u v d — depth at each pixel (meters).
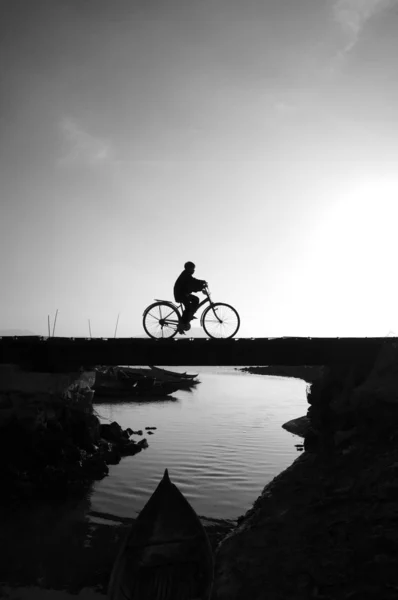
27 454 16.89
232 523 12.84
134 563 4.79
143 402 43.62
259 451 22.03
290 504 11.88
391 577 7.50
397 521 9.29
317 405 18.47
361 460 13.38
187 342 17.00
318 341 17.25
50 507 14.34
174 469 18.77
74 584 9.73
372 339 17.20
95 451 19.83
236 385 69.50
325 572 8.07
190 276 16.62
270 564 8.84
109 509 14.30
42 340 17.58
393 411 14.42
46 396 17.78
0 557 10.86
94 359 17.34
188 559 4.82
